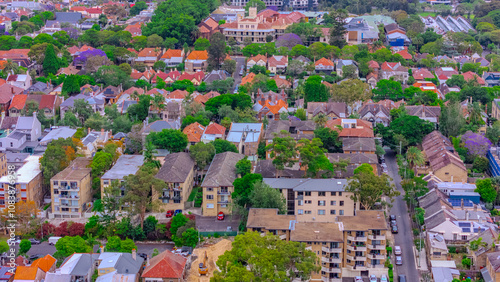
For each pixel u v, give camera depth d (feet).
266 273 651.25
